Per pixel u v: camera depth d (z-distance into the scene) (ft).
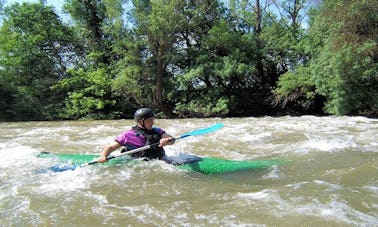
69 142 26.58
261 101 80.02
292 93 69.21
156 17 70.38
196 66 73.97
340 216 9.83
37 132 36.42
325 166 15.78
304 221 9.54
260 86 82.02
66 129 40.09
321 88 59.57
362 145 21.08
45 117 77.51
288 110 77.25
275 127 34.17
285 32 76.43
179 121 53.36
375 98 55.06
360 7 50.42
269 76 81.56
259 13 81.61
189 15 77.20
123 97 79.51
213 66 73.67
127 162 16.79
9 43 78.79
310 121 43.11
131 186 13.32
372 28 52.49
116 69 79.20
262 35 77.00
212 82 78.64
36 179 14.60
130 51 73.61
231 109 76.54
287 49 75.31
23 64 80.94
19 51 80.48
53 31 84.74
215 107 72.54
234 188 12.90
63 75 84.99
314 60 62.18
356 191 11.98
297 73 68.13
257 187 12.96
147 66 75.46
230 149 21.89
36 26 83.46
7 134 35.01
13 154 20.27
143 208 10.89
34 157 19.10
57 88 80.18
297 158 17.74
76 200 11.75
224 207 10.81
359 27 52.65
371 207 10.48
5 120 75.36
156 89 75.61
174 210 10.69
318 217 9.78
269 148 21.80
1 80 78.13
